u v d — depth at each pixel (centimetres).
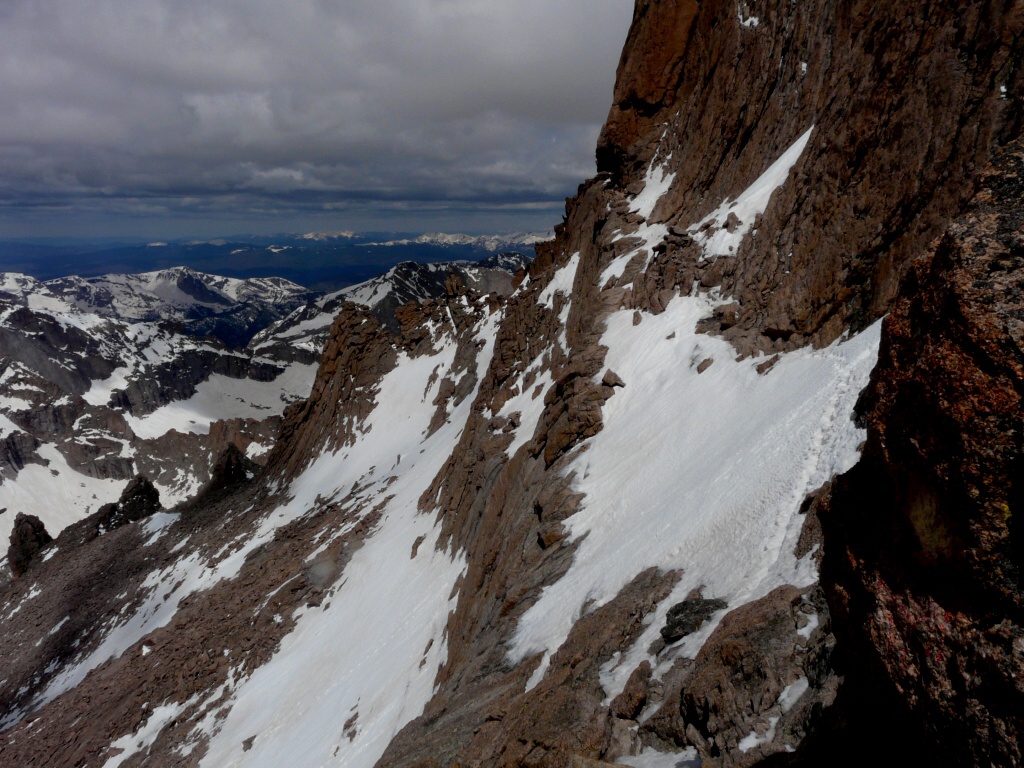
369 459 10362
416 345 12775
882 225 2138
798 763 690
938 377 505
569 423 3331
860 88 2564
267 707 4353
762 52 4266
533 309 6494
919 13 2305
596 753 1048
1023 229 511
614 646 1441
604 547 2205
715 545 1565
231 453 16588
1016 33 1814
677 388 2903
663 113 6194
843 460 1394
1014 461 449
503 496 3762
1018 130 1741
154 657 6494
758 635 1002
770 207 3203
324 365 14025
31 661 9881
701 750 884
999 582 447
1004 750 411
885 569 568
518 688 1697
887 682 545
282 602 5931
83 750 5188
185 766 4119
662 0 5922
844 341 2081
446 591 3819
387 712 3031
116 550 13588
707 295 3400
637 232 5188
